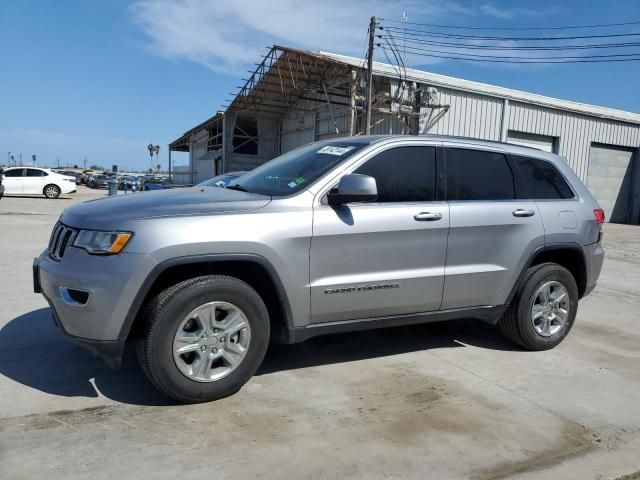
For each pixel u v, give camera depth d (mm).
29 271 7652
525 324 4848
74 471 2754
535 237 4766
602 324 6176
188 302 3402
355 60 23766
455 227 4332
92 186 51812
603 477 2928
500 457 3084
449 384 4125
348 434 3266
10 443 3004
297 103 29594
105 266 3266
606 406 3850
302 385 3984
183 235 3355
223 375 3605
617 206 27469
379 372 4312
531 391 4062
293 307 3773
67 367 4145
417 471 2904
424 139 4422
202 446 3049
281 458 2965
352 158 4074
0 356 4336
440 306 4426
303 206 3789
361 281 3959
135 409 3482
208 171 37000
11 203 22188
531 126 23781
